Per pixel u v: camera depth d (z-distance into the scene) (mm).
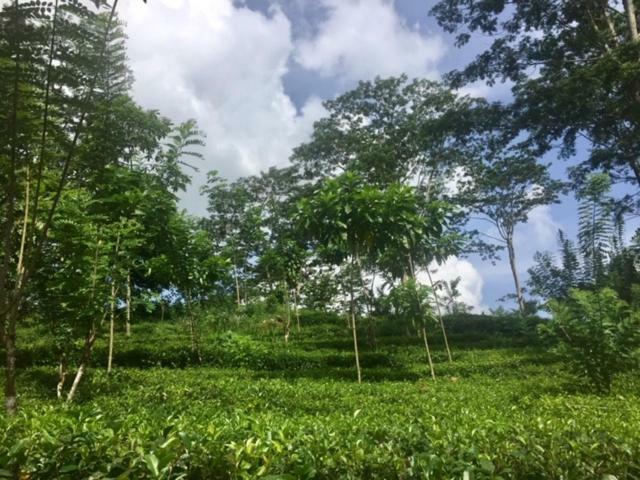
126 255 7797
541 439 2902
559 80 17078
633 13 16766
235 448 2426
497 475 2369
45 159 4832
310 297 22594
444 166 27672
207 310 17594
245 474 2225
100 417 3191
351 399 7207
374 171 25984
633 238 12586
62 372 7637
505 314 23766
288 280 20406
